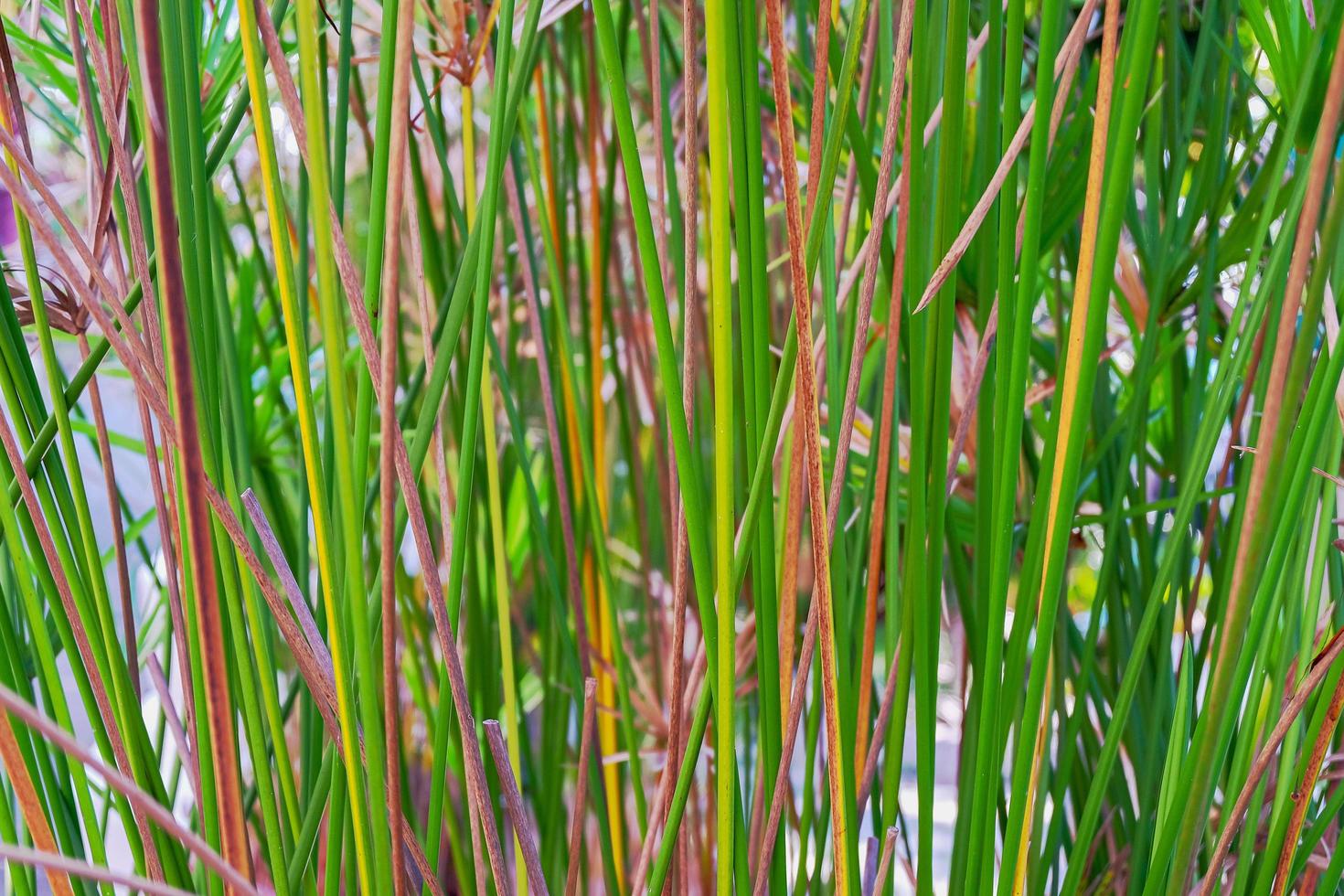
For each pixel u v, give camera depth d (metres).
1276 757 1.24
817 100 1.03
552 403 1.29
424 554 1.03
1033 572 1.06
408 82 0.96
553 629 1.77
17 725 1.12
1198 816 1.06
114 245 1.11
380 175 1.03
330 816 1.09
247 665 1.07
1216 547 1.40
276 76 0.98
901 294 1.13
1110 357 1.37
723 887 1.05
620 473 2.53
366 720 1.02
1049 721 1.17
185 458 0.98
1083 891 1.39
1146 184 1.27
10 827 1.12
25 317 1.14
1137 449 1.27
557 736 1.74
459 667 1.04
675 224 1.22
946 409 1.07
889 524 1.14
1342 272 1.10
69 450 1.08
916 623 1.08
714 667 1.04
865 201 1.18
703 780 1.94
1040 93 0.99
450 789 1.94
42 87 1.59
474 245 1.06
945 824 2.64
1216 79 1.28
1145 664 1.27
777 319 1.90
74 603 1.09
